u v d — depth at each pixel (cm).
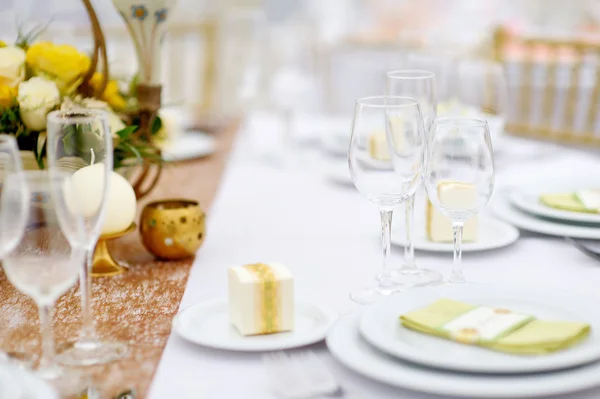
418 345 82
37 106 115
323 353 85
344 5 412
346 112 380
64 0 337
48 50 120
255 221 141
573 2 376
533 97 271
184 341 89
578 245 118
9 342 90
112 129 124
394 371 74
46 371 81
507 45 277
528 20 385
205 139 203
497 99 183
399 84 121
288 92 212
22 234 78
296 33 360
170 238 117
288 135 211
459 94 183
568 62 270
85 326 88
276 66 303
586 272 112
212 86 295
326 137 197
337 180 169
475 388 70
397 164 98
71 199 78
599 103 247
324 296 104
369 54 375
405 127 97
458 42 255
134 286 108
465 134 99
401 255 121
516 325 82
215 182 169
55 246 78
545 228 126
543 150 194
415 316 86
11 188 78
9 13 320
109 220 111
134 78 141
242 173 177
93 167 88
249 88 223
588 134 228
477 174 99
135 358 85
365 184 99
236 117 247
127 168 135
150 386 78
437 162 100
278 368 78
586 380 72
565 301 92
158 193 159
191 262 119
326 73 331
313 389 75
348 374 80
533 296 95
